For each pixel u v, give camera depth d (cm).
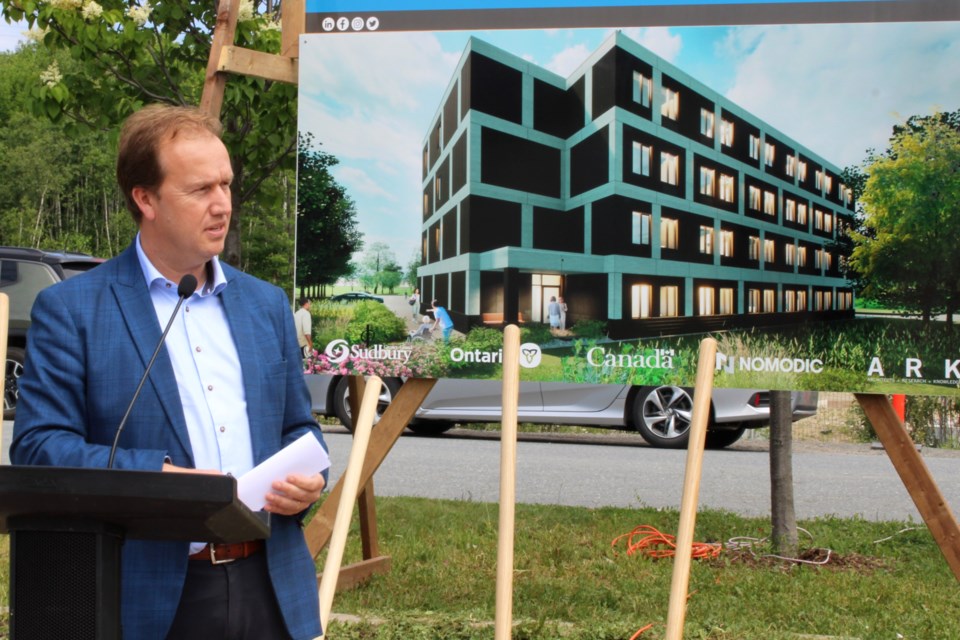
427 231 404
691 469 249
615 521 650
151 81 799
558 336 402
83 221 5347
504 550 255
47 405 203
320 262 408
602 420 1081
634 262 399
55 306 209
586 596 460
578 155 400
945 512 356
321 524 405
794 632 407
